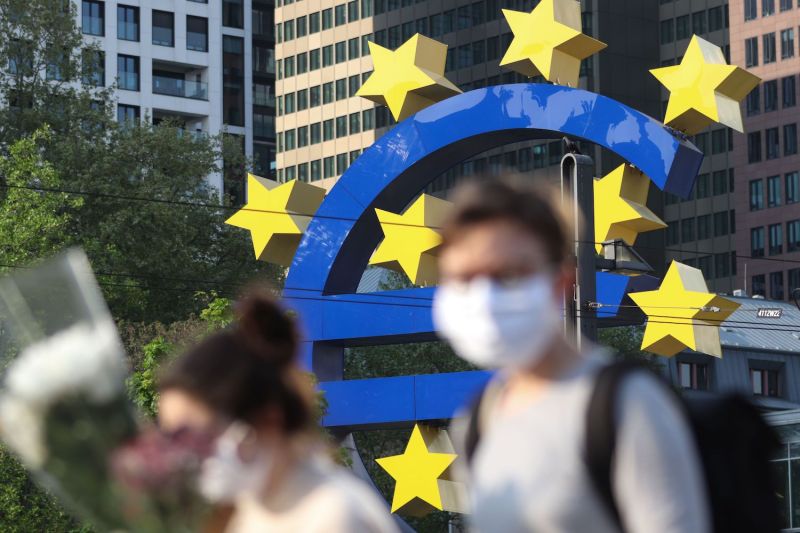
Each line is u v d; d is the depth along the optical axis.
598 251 27.78
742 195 148.88
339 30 150.25
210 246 64.94
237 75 146.88
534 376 4.32
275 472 4.25
